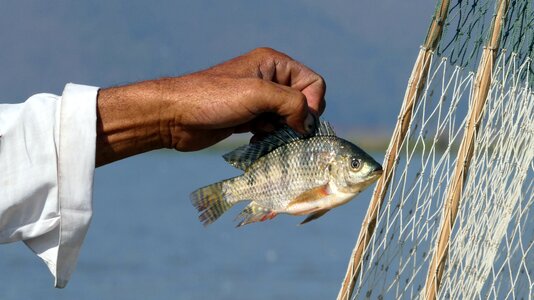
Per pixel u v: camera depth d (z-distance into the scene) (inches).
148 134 182.4
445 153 219.8
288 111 185.5
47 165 168.2
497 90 227.0
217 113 182.1
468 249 230.4
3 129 167.0
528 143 241.1
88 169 169.6
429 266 216.2
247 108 182.9
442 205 219.1
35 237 171.6
